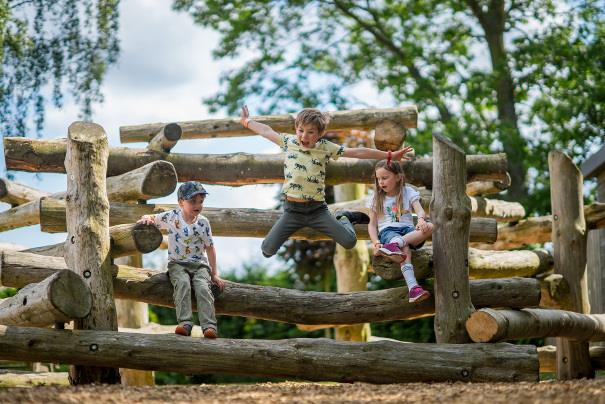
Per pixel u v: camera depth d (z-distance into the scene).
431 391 6.36
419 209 7.69
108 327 7.47
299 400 5.91
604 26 21.30
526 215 19.91
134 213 8.67
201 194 7.66
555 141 20.95
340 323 8.20
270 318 8.19
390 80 21.34
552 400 5.44
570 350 9.67
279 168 9.28
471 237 9.13
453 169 8.05
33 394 5.86
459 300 7.88
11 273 7.58
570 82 20.89
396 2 22.23
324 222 7.75
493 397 5.74
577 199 9.82
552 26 21.53
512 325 7.69
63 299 7.01
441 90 20.94
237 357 7.44
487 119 21.22
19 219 9.23
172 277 7.72
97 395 5.94
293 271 18.02
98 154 7.74
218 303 8.03
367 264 11.98
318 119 7.58
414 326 16.17
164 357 7.33
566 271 9.69
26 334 7.09
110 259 7.66
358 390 6.62
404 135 8.92
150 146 9.27
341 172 9.28
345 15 22.25
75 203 7.61
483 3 21.56
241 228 8.96
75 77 14.84
